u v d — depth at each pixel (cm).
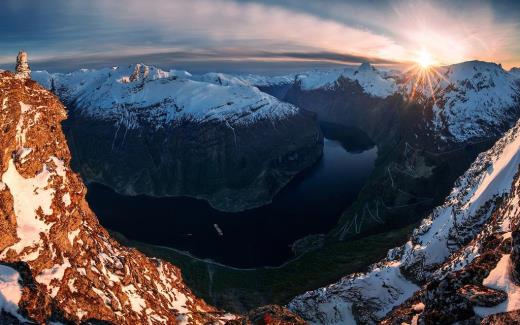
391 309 10144
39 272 4891
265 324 5409
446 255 10388
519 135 11506
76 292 5109
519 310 3422
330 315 10825
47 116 6041
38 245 5038
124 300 5862
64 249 5478
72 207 5928
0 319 3866
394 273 11162
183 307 7469
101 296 5469
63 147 6353
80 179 6625
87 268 5659
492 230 7488
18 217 5044
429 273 10194
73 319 4625
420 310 5384
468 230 10225
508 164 10706
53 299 4616
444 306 4038
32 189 5347
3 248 4716
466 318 3791
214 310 8362
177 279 8606
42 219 5275
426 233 12862
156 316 6288
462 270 4294
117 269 6366
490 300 3756
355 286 11112
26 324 3956
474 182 12594
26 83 5969
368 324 10144
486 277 4125
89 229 6712
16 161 5322
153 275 7650
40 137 5759
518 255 3906
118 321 5319
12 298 4103
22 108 5600
